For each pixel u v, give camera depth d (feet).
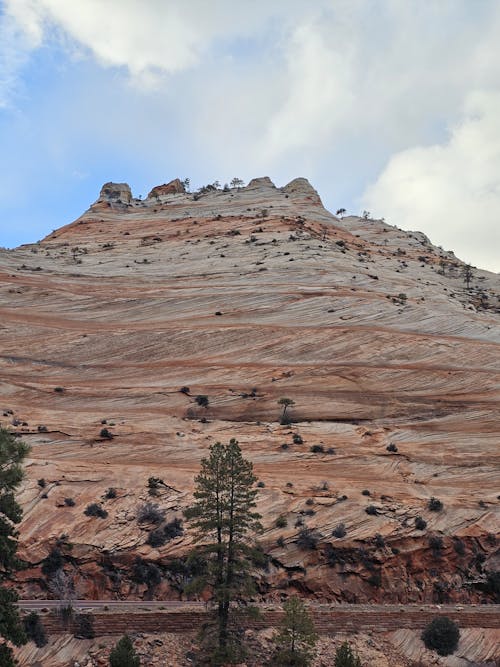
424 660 122.42
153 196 615.98
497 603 143.23
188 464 179.42
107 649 112.16
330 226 468.75
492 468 188.44
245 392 233.96
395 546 148.05
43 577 128.16
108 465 169.68
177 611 121.19
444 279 421.59
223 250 382.42
